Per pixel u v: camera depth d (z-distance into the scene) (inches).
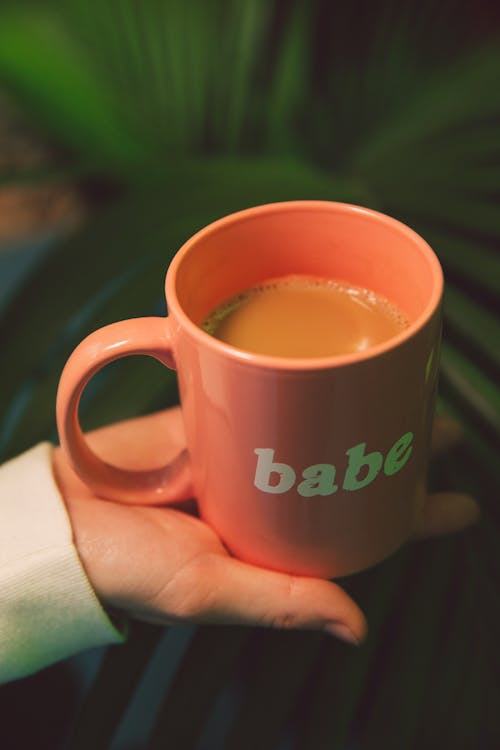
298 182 20.2
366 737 14.7
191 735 14.8
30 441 17.5
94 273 18.8
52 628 14.6
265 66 27.2
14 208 34.0
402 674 15.1
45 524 14.4
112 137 25.3
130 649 15.4
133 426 16.8
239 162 20.8
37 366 18.4
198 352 12.3
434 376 13.0
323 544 13.8
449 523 15.9
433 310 12.3
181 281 13.4
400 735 14.6
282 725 14.8
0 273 32.1
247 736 14.7
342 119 25.7
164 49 25.7
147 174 20.4
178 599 14.1
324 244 14.6
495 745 14.6
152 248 18.9
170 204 19.6
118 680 15.2
